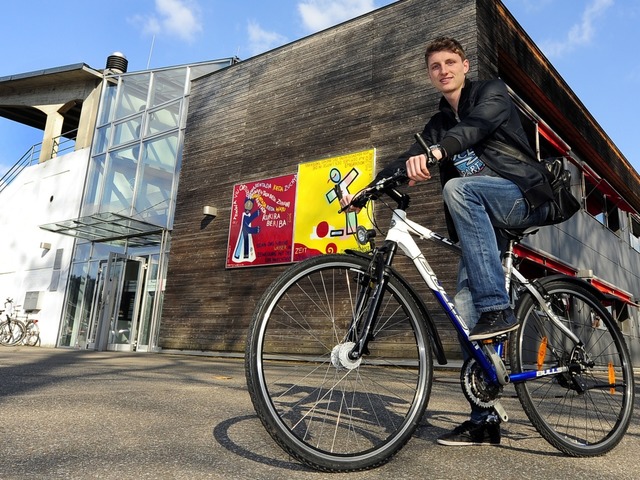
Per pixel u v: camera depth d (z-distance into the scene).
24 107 17.61
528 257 7.40
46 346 12.98
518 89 9.00
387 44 8.27
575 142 11.16
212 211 9.82
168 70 12.81
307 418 2.05
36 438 1.72
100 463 1.42
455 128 1.68
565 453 1.70
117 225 10.97
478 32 7.28
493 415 1.83
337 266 1.65
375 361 2.12
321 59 9.15
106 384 3.49
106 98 14.80
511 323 1.66
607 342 1.97
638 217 14.28
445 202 1.77
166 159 11.87
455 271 5.51
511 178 1.76
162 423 2.06
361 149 8.10
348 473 1.42
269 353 7.68
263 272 8.84
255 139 9.79
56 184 14.93
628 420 1.86
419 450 1.72
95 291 12.26
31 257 14.71
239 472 1.37
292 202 8.74
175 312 9.97
